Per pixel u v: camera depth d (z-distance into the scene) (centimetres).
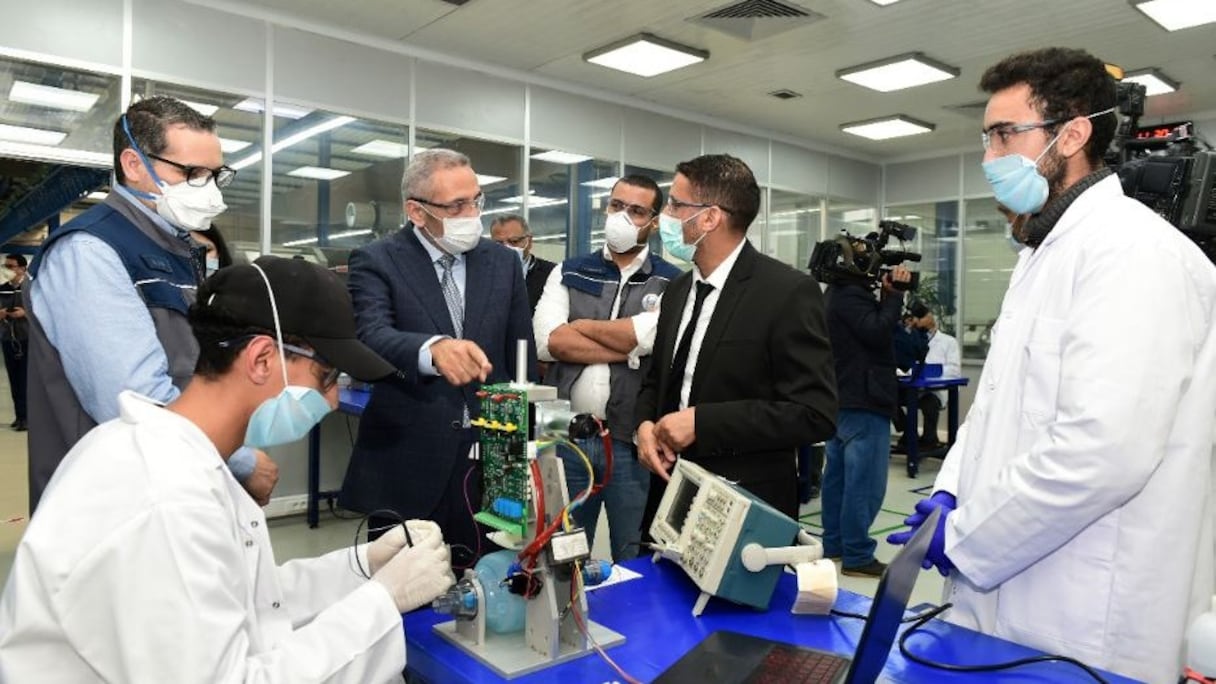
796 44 482
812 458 526
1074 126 135
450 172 188
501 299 202
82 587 82
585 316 254
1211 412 129
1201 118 628
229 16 423
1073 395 118
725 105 624
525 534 120
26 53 368
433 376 177
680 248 190
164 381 149
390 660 102
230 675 85
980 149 754
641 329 233
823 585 133
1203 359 129
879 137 727
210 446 99
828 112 643
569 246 575
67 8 378
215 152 167
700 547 137
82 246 148
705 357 181
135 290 153
